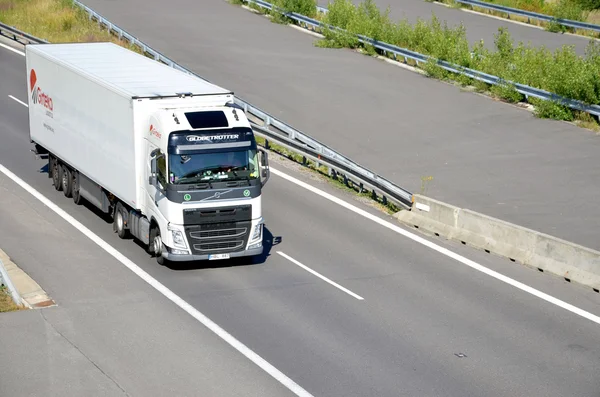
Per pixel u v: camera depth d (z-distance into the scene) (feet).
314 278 75.72
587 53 164.66
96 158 85.15
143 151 77.30
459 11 207.92
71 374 57.06
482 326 66.85
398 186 94.53
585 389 57.16
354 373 58.13
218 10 203.72
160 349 61.11
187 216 73.87
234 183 74.69
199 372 57.72
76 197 93.66
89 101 85.05
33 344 61.41
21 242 82.33
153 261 78.84
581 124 127.85
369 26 171.22
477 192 102.06
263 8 200.44
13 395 54.13
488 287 75.25
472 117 131.44
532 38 180.04
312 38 180.34
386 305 70.28
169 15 195.42
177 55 159.74
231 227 75.41
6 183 99.91
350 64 160.45
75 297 70.23
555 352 62.80
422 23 169.07
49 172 100.63
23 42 169.07
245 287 73.26
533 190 103.09
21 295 70.03
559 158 114.73
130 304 69.05
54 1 196.95
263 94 138.72
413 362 60.13
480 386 56.95
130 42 164.66
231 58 159.94
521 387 57.06
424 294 73.05
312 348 61.82
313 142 107.14
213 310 68.28
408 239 87.10
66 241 83.15
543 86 139.54
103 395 54.39
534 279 77.46
